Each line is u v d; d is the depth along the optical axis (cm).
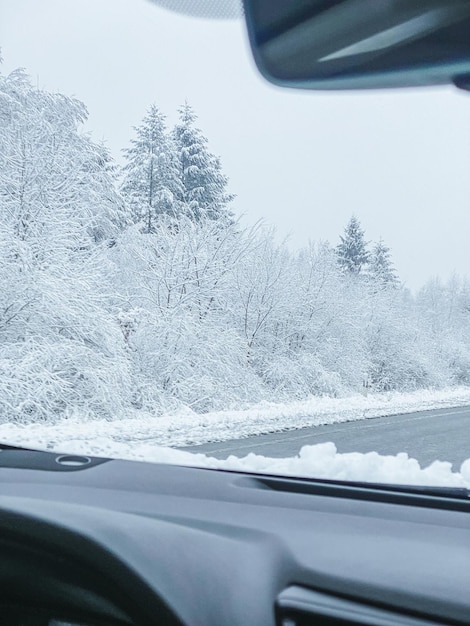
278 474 250
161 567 169
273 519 196
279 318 887
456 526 188
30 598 186
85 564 175
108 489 228
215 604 158
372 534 182
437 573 157
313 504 211
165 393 1200
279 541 178
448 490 212
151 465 268
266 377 828
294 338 776
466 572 157
